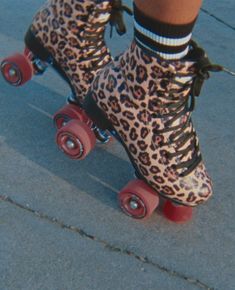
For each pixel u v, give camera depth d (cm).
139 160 122
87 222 127
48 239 121
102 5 127
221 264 121
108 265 117
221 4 246
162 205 134
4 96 165
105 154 148
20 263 115
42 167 141
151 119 117
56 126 151
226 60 205
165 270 118
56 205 130
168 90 111
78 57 136
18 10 218
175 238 126
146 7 103
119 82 119
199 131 164
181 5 100
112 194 136
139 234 126
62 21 133
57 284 112
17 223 124
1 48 190
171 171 120
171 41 105
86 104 129
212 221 132
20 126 154
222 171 149
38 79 175
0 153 144
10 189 133
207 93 183
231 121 171
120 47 202
